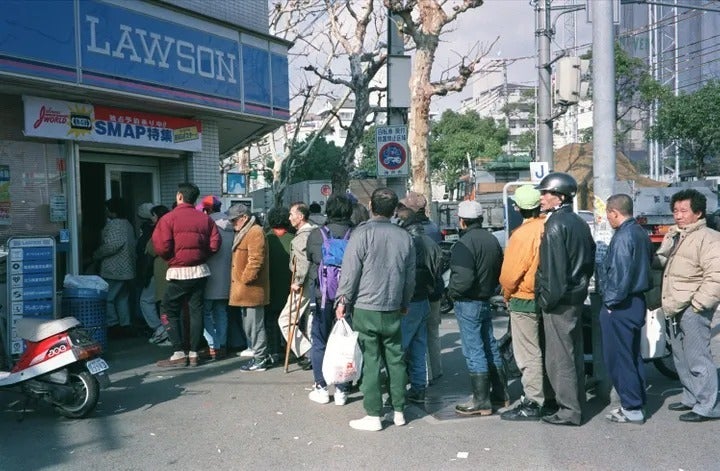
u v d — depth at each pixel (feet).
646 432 17.42
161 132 32.73
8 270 23.34
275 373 24.61
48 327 19.01
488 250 19.13
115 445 16.96
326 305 20.38
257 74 35.96
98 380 19.20
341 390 20.45
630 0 45.19
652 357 19.94
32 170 27.99
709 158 141.38
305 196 84.89
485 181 93.40
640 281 17.78
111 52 27.68
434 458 15.78
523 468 15.08
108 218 30.58
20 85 25.49
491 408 19.34
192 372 24.72
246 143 45.32
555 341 17.84
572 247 17.37
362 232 17.84
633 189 53.21
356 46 54.13
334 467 15.33
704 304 17.67
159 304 29.76
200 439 17.35
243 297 24.36
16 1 24.09
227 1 34.68
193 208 25.26
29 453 16.39
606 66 23.67
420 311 20.13
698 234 18.10
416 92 39.73
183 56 31.17
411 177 40.52
